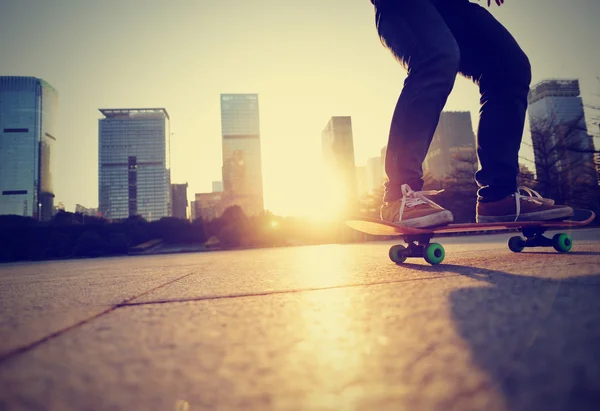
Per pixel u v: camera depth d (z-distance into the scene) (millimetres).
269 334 596
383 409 313
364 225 1865
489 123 2080
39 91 131750
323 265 2418
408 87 1805
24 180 126500
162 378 416
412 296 873
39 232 22766
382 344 507
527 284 944
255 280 1572
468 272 1325
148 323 740
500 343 482
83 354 531
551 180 19656
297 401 337
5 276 3633
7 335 684
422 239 1883
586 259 1564
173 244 26781
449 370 399
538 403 315
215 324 696
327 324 644
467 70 2180
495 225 2037
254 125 134625
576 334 501
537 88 48062
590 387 341
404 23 1811
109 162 124562
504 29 2062
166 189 124625
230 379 403
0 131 128250
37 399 367
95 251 22578
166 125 129500
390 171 1898
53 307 1056
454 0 2068
